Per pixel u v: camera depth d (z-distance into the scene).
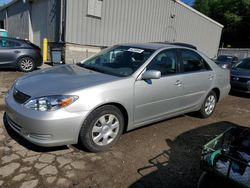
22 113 2.86
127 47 4.27
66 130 2.86
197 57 4.63
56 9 11.49
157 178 2.81
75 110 2.87
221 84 5.14
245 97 7.96
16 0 16.03
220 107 6.29
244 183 2.05
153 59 3.78
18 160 2.89
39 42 13.87
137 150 3.41
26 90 3.04
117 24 12.94
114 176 2.77
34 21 14.23
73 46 11.30
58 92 2.87
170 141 3.80
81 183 2.59
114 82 3.23
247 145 2.37
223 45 39.75
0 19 21.41
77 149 3.26
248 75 7.69
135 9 13.59
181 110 4.34
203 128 4.50
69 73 3.55
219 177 2.22
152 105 3.73
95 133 3.15
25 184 2.48
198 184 2.43
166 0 15.34
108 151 3.30
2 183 2.47
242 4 38.62
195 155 3.43
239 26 38.72
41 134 2.81
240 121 5.20
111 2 12.29
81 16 11.23
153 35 15.31
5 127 3.74
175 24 16.80
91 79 3.27
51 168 2.79
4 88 6.19
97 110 3.07
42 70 3.89
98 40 12.27
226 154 2.20
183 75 4.17
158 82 3.72
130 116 3.47
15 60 8.73
